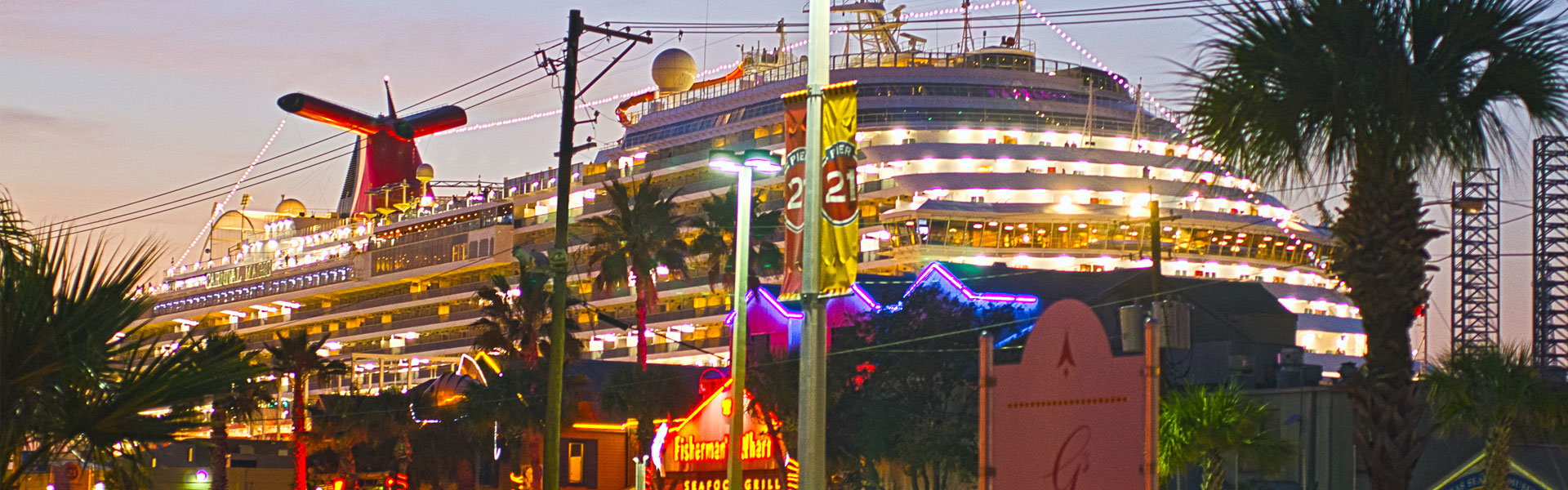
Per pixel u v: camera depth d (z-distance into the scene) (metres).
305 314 159.75
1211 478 29.25
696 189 118.06
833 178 18.48
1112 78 117.06
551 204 133.50
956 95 111.44
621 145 130.75
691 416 55.44
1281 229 107.19
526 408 69.50
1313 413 37.53
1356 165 20.27
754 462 55.94
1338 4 19.27
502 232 135.75
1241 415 28.86
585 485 75.06
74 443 16.59
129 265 16.81
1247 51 19.61
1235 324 61.22
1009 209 104.12
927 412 52.19
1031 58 116.50
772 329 72.56
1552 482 32.06
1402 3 19.48
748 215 27.27
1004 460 11.79
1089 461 11.03
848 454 54.12
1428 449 34.53
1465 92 19.72
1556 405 24.25
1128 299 60.91
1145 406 10.63
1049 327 11.52
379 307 149.38
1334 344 106.62
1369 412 20.22
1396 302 20.00
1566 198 85.75
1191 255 105.38
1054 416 11.37
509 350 73.88
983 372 11.99
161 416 16.52
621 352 121.62
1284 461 29.67
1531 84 19.17
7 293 16.16
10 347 15.96
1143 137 109.81
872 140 111.69
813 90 18.70
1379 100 19.02
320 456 91.12
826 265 18.39
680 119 124.56
